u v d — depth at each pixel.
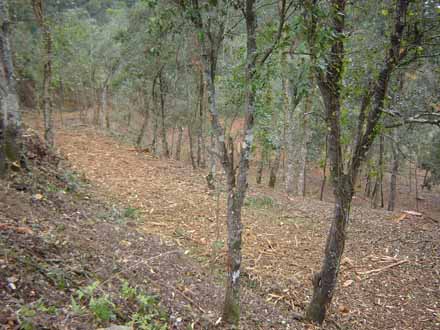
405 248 8.15
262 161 15.21
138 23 13.75
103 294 3.36
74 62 16.89
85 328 2.76
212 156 10.49
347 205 4.77
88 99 25.25
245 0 3.30
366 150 4.68
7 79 5.36
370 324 5.60
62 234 4.40
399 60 4.54
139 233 6.02
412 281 6.86
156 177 10.97
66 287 3.25
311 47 3.01
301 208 10.55
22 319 2.54
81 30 14.59
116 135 18.22
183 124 17.19
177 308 3.92
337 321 5.48
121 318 3.19
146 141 20.83
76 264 3.76
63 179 6.87
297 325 4.91
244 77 3.42
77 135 16.27
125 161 12.55
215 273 5.67
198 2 3.32
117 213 6.89
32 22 13.82
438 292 6.56
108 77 18.45
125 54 15.09
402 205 20.19
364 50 4.61
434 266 7.37
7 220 4.11
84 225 5.24
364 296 6.34
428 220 10.22
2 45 5.23
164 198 8.95
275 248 7.48
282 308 5.48
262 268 6.60
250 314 4.72
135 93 19.64
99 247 4.59
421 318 5.86
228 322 3.79
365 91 4.61
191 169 13.20
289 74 3.23
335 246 4.88
